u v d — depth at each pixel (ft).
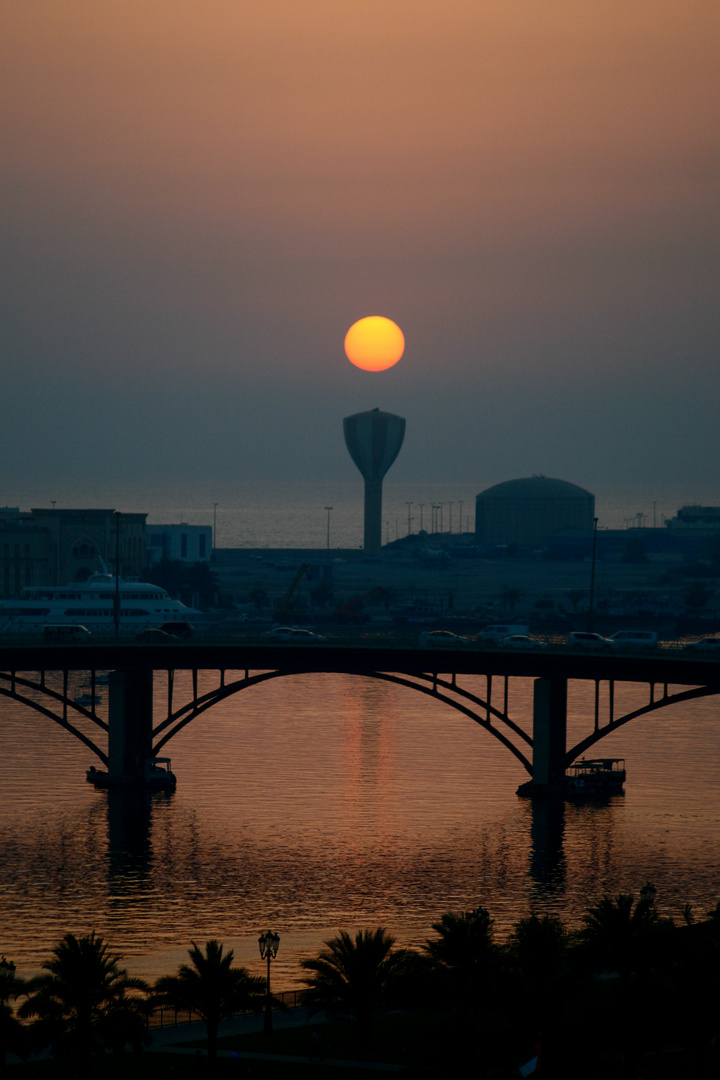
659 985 312.91
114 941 432.25
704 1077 302.66
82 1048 310.65
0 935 437.17
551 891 486.79
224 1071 309.63
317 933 442.50
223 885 494.18
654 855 535.60
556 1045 298.15
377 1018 354.74
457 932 330.34
